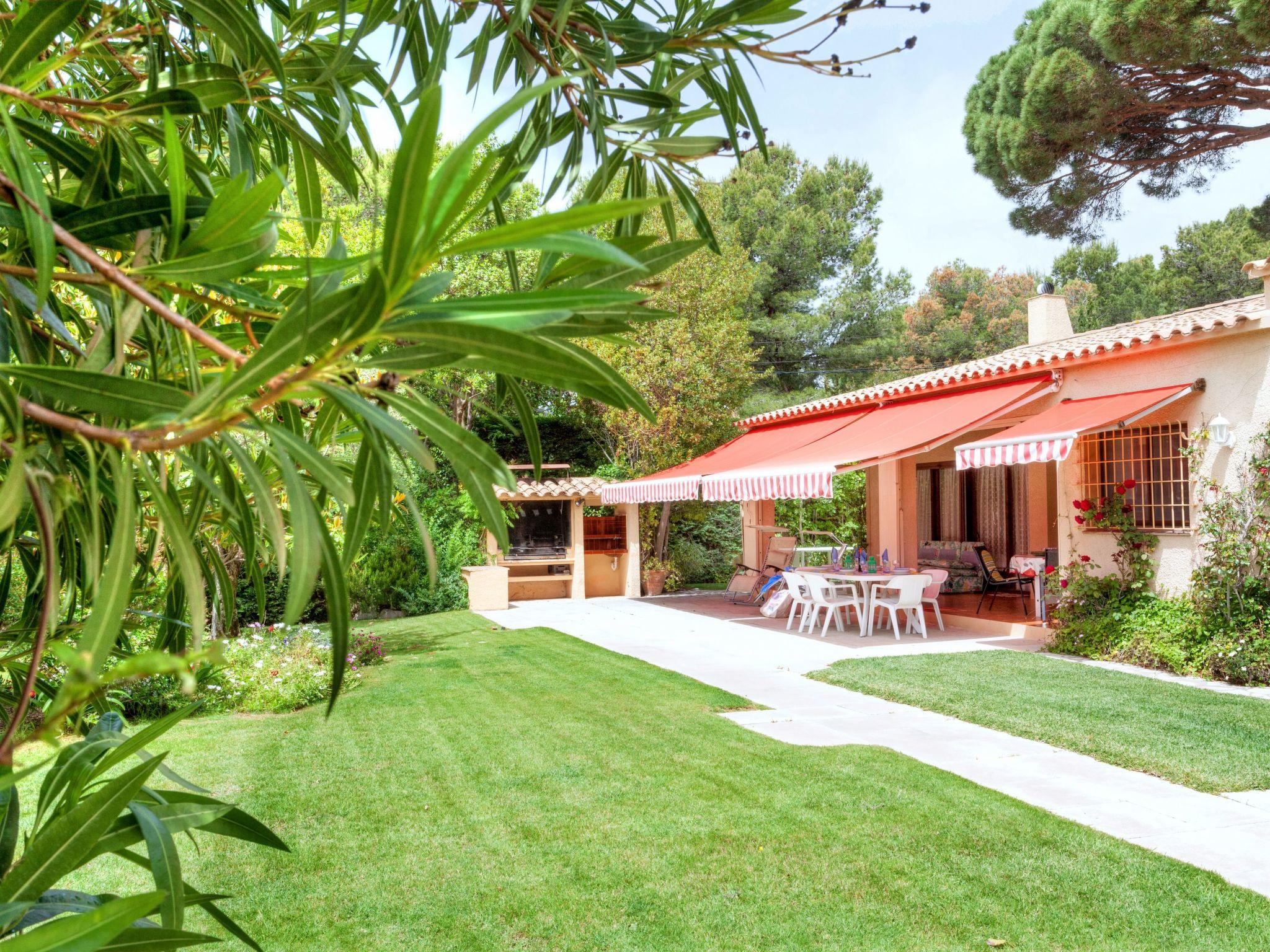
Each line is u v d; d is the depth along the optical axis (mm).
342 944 4754
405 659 14016
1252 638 11078
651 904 5184
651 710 10125
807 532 22219
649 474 25188
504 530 1023
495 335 839
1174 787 7258
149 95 1324
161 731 1249
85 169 1344
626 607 21641
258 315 1273
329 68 1838
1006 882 5430
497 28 2023
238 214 1002
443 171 744
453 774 7695
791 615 17031
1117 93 17562
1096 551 13961
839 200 40719
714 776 7523
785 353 38156
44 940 759
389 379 1040
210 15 1480
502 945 4742
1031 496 19797
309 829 6414
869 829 6293
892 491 18797
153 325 1278
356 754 8383
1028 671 11844
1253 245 41562
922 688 10820
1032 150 19234
